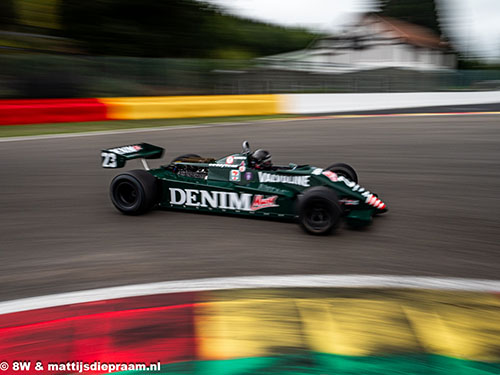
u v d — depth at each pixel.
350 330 3.02
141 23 27.55
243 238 4.80
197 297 3.47
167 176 5.76
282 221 5.34
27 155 9.27
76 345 2.90
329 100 18.53
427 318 3.16
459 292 3.58
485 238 4.88
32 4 24.83
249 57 36.28
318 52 37.19
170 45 28.22
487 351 2.81
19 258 4.31
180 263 4.16
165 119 15.41
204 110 16.23
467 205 6.07
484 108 19.12
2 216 5.59
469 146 10.26
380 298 3.46
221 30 35.88
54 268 4.07
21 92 16.06
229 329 3.04
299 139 11.26
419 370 2.65
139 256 4.33
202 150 9.91
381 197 6.46
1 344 2.92
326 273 3.94
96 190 6.77
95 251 4.46
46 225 5.24
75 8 25.58
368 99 19.58
